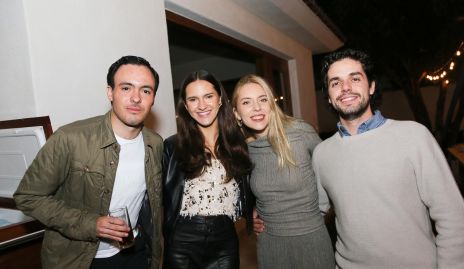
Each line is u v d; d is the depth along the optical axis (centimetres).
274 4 394
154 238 168
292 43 584
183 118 186
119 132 153
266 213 175
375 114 141
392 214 127
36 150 165
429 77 714
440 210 123
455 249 118
